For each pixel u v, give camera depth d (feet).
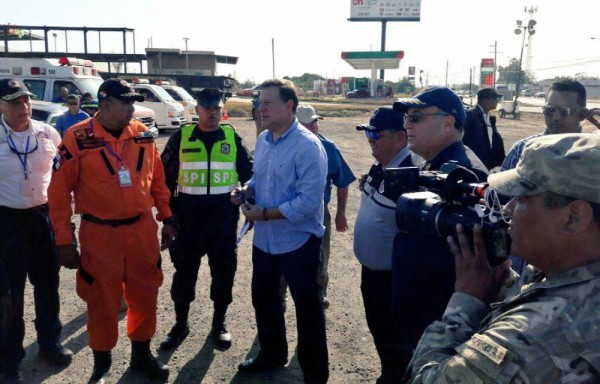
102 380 10.66
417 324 7.24
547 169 3.80
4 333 9.30
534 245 4.01
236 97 158.61
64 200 10.11
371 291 9.46
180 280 12.51
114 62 106.01
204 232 12.26
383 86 184.44
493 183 4.22
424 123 7.38
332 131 71.51
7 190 10.82
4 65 42.06
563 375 3.54
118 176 10.19
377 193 9.08
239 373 11.36
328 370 10.52
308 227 9.96
